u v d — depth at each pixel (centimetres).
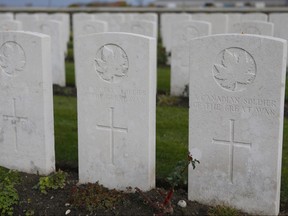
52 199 539
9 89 607
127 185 561
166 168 629
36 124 600
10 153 629
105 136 562
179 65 1001
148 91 524
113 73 541
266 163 480
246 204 500
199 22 991
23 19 1756
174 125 814
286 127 784
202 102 502
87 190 542
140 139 541
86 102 565
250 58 469
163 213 490
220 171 508
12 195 536
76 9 3047
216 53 486
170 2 6209
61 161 665
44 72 583
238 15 1519
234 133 492
